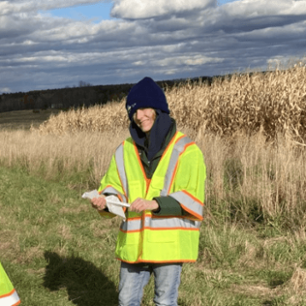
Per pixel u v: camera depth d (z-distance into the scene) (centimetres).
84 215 743
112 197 266
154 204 253
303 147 879
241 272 489
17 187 943
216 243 533
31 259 523
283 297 406
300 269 455
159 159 267
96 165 1048
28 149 1239
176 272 270
